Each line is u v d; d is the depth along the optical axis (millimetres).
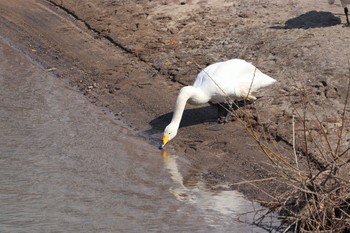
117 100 16969
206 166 14094
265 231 11930
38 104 17062
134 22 20297
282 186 12875
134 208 12930
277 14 19250
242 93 14852
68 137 15570
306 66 16578
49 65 19078
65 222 12602
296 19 18828
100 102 17000
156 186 13586
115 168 14289
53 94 17531
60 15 21797
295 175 11961
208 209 12734
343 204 11297
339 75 16047
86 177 14023
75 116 16453
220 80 14844
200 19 19688
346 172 12062
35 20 21656
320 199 11219
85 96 17344
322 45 17250
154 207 12930
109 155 14781
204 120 15586
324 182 11406
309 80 16094
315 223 11281
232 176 13672
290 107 15297
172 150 14758
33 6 22609
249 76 15125
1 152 15016
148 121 15977
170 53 18453
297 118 14828
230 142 14688
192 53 18234
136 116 16234
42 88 17875
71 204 13148
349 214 11250
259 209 12328
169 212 12734
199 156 14430
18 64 19219
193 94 14750
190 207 12836
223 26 19141
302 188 11430
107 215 12734
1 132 15805
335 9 19234
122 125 15969
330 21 18500
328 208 11180
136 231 12227
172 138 14891
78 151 15000
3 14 22234
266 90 15992
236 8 19938
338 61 16547
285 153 13906
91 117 16359
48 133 15742
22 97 17453
